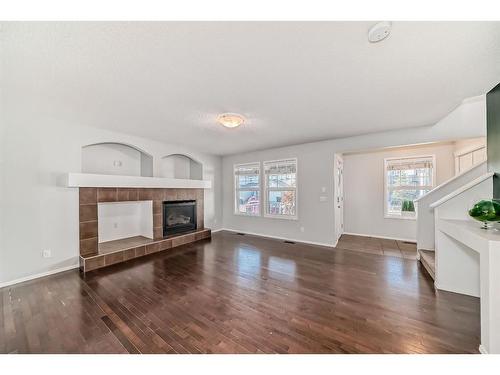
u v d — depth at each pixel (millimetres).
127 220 4535
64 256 3203
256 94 2328
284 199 5230
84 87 2154
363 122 3311
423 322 1908
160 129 3658
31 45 1501
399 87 2182
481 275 1591
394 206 5070
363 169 5359
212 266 3346
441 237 2514
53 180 3125
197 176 5824
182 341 1692
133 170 4590
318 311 2102
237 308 2164
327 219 4555
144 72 1883
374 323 1903
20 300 2346
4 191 2738
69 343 1680
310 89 2217
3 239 2725
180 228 4898
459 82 2080
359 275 2961
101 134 3648
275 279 2850
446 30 1371
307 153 4809
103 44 1501
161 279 2875
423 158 4723
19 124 2836
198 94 2324
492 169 2229
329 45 1525
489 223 1943
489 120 2260
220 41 1479
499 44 1507
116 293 2496
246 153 5848
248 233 5789
